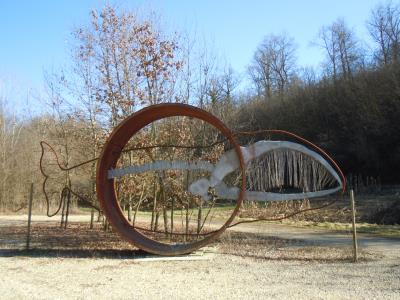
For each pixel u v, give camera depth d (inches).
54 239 595.8
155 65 629.0
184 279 358.6
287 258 456.1
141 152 609.6
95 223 877.8
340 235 666.2
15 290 319.9
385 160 1621.6
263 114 2010.3
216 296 301.9
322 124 1892.2
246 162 450.9
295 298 296.2
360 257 459.2
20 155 1349.7
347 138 1766.7
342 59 2079.2
